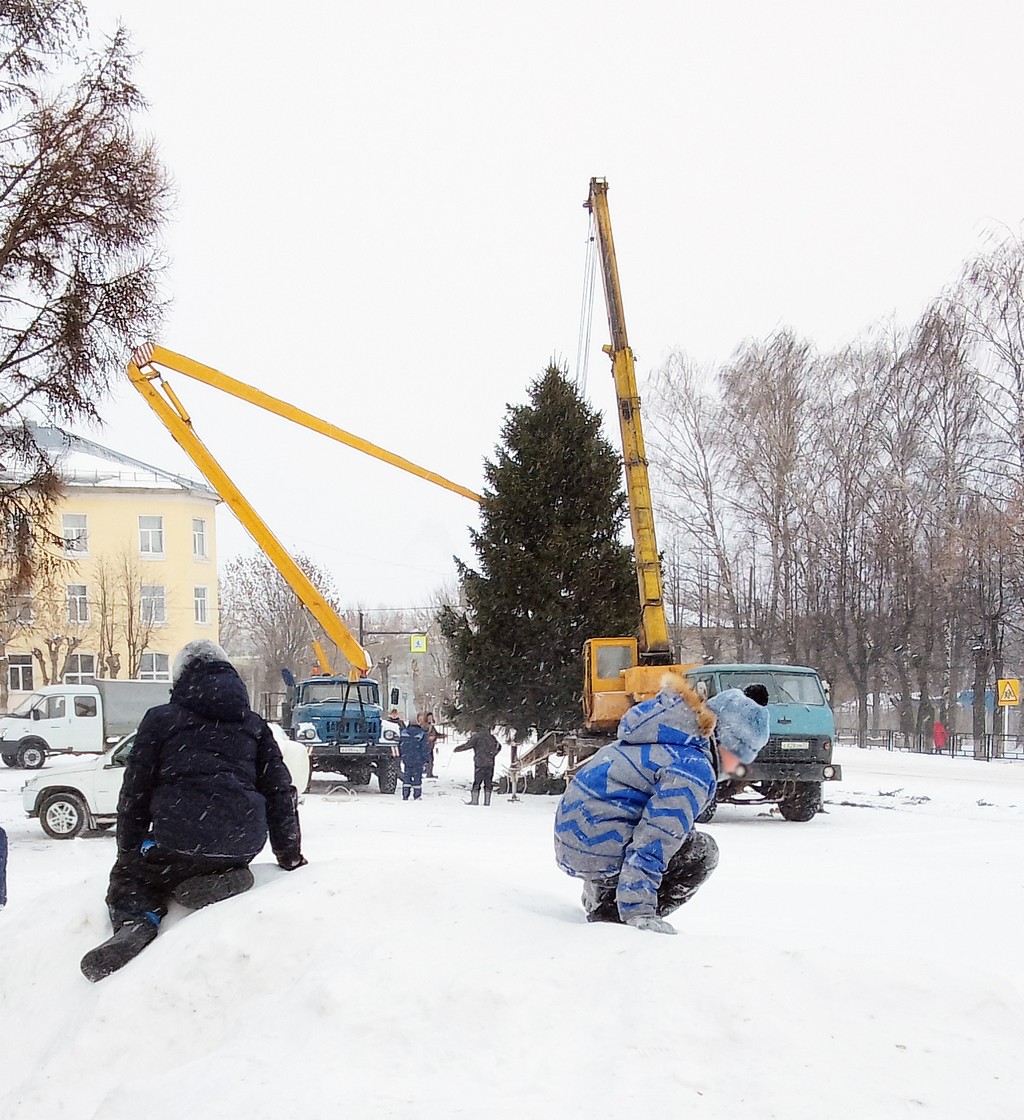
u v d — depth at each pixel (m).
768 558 42.66
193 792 4.55
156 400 21.73
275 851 4.91
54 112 13.35
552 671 22.47
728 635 46.06
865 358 41.94
